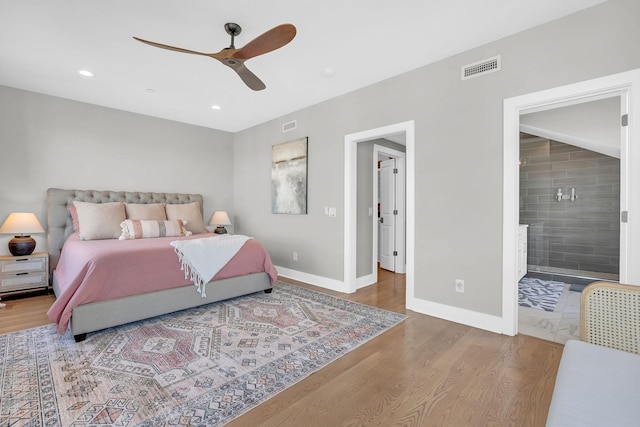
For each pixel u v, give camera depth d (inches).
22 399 64.4
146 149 183.8
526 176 202.5
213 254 124.0
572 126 129.6
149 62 116.2
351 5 83.6
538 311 123.8
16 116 144.0
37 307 122.8
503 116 99.5
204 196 209.8
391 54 110.3
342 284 150.8
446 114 112.9
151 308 105.9
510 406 63.9
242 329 102.6
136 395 66.4
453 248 111.7
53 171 153.9
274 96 151.1
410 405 64.2
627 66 79.5
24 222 134.3
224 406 63.4
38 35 98.4
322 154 159.0
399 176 199.5
